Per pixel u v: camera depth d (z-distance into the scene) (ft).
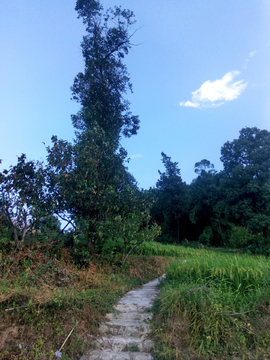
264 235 86.89
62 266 22.24
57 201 24.99
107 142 29.78
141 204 31.40
